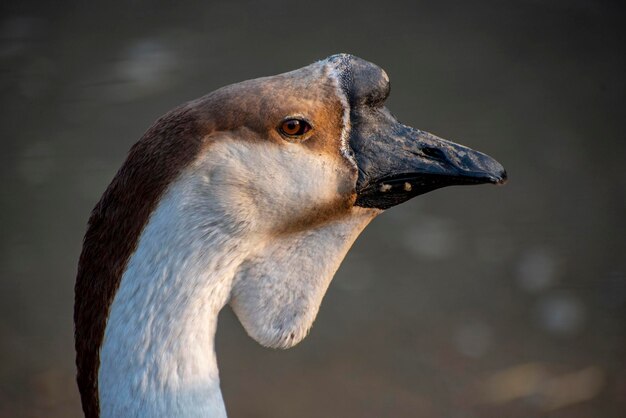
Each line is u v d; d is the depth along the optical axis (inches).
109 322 203.2
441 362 452.1
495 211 542.9
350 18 709.3
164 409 201.0
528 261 506.6
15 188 551.2
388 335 467.5
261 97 209.5
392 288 494.6
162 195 201.0
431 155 221.6
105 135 587.8
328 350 461.1
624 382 438.0
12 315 482.0
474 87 629.3
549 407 425.1
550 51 666.2
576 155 571.5
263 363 453.7
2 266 507.8
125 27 695.7
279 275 218.4
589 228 525.7
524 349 458.9
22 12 710.5
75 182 554.6
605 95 619.2
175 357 202.5
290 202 211.6
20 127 597.9
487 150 570.6
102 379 204.1
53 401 434.6
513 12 714.2
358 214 223.5
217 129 205.5
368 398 431.5
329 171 214.8
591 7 714.8
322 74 218.5
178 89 619.2
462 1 732.7
